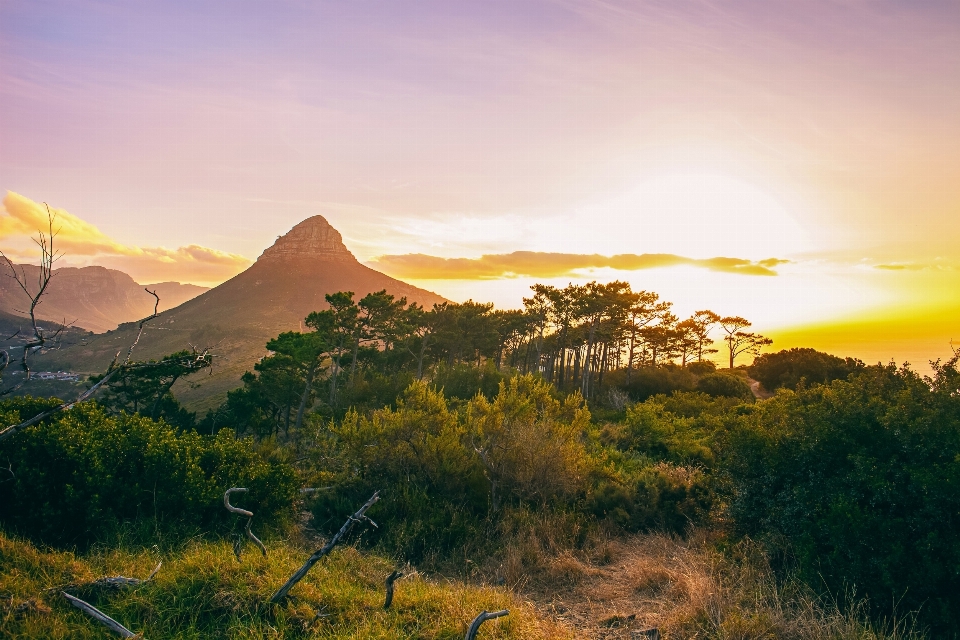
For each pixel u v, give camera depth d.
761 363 53.88
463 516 8.73
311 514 9.58
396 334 51.12
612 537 8.79
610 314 46.72
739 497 7.90
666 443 15.80
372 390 27.23
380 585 5.98
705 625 5.26
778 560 6.96
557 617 5.77
